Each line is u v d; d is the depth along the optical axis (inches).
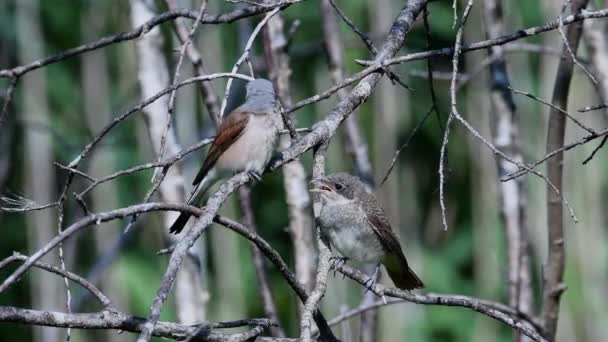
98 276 538.3
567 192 539.2
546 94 537.0
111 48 627.5
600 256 537.0
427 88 617.9
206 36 542.9
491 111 428.1
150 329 203.0
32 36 603.5
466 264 613.3
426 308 585.3
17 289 589.6
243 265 593.9
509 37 300.0
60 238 217.0
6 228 613.0
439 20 598.5
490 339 581.6
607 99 404.5
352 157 463.2
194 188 354.6
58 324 258.7
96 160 593.9
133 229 588.4
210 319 542.6
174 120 418.9
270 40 425.1
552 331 390.3
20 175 612.4
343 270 301.7
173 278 213.6
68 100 630.5
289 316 597.9
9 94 295.1
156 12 423.8
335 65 454.6
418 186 631.2
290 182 428.8
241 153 341.7
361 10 593.3
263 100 346.9
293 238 427.2
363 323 442.0
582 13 293.6
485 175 575.2
